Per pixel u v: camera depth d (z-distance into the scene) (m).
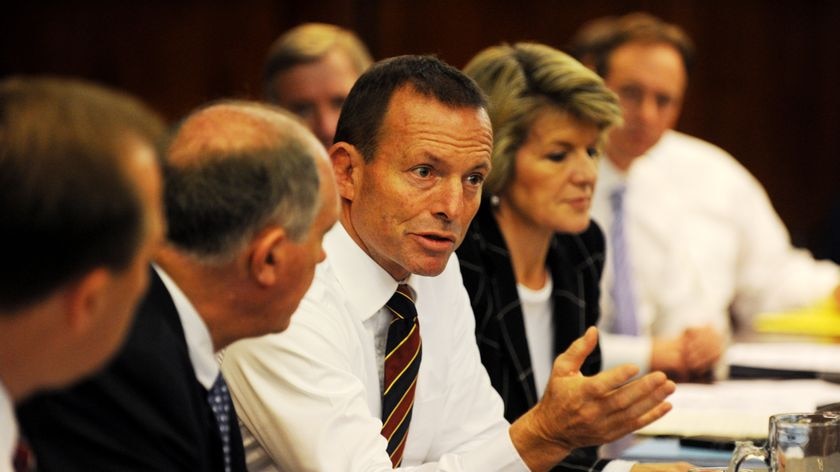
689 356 8.52
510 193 6.86
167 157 4.01
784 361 8.70
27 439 3.89
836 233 13.49
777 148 16.28
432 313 5.73
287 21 15.86
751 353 9.12
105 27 15.71
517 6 15.97
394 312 5.38
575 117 6.70
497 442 4.88
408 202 5.05
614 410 4.66
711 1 16.09
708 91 16.22
